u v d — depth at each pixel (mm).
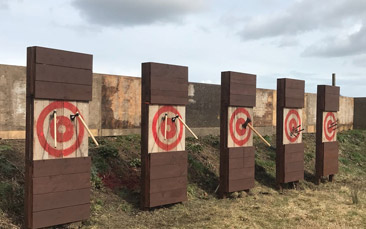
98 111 9562
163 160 7273
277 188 9789
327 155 11102
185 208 7539
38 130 5531
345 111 19438
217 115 12555
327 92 11086
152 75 7059
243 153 8820
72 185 5926
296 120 10234
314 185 10805
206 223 6656
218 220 6859
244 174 8852
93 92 9438
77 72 5934
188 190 8445
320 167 10961
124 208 7031
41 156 5574
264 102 14086
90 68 6117
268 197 8914
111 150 8461
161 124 7332
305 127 16016
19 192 6258
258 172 10641
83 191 6082
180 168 7621
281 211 7672
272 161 11578
